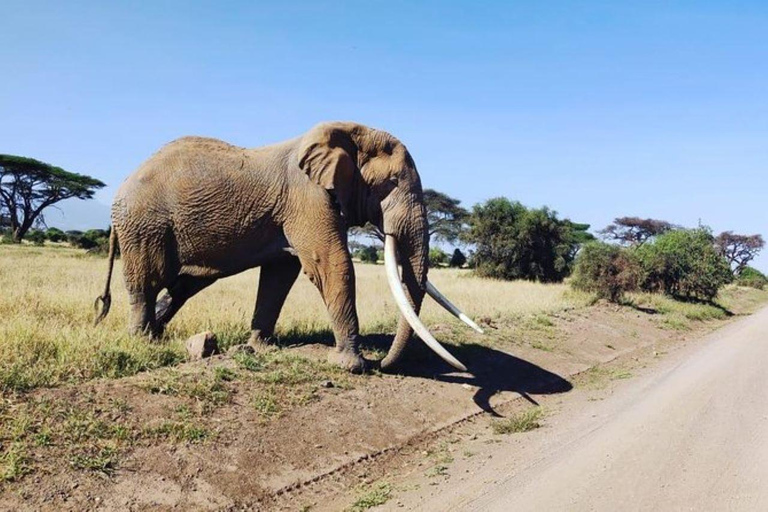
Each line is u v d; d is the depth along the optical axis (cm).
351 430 818
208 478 653
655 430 795
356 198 1000
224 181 960
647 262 3138
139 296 997
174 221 970
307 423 798
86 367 807
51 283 1725
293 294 1856
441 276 3928
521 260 4131
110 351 845
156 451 664
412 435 862
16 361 776
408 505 634
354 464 757
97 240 5119
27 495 560
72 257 3578
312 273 971
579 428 876
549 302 2133
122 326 1084
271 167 970
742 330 2211
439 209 6600
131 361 855
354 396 904
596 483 621
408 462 784
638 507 557
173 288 1062
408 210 991
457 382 1085
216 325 1159
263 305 1060
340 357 985
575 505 572
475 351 1271
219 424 739
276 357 959
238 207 959
